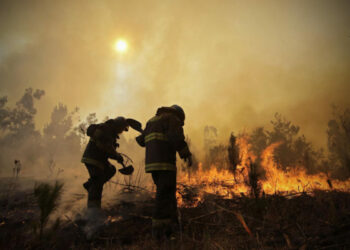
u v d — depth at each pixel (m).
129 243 2.49
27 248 2.16
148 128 3.00
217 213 3.01
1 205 3.50
